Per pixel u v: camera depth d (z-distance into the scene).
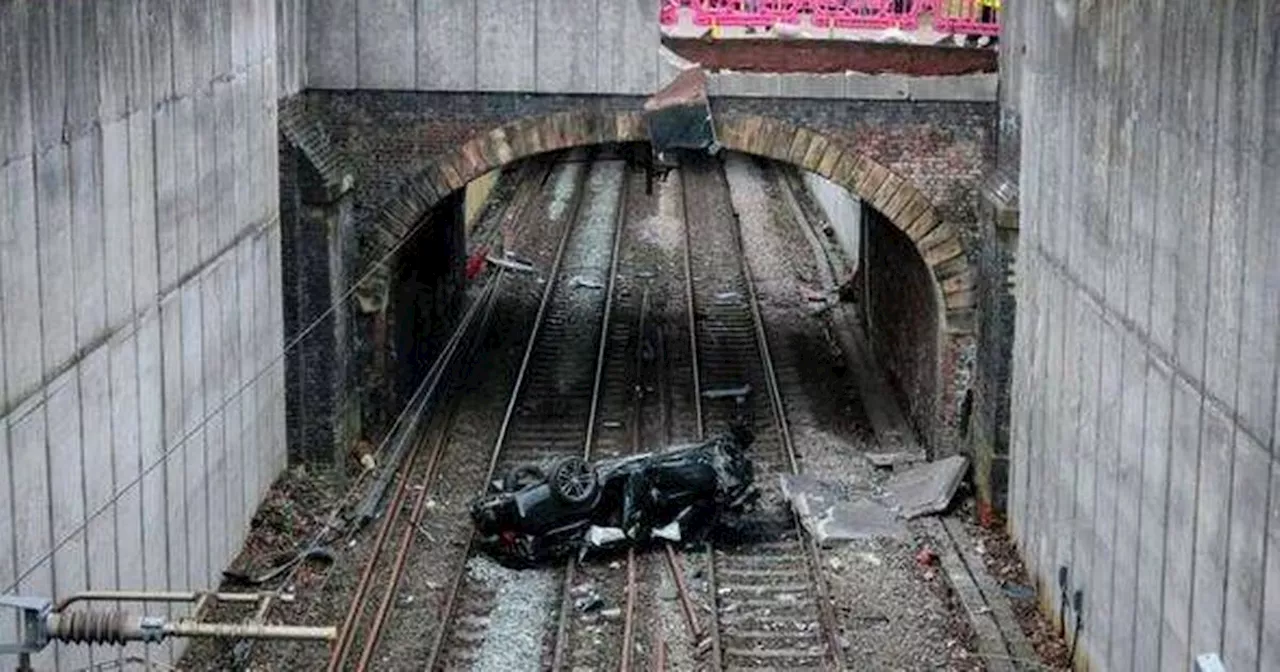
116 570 14.27
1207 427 12.41
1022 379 18.98
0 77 11.75
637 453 22.09
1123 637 14.59
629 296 30.72
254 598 10.83
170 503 15.82
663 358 27.03
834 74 21.42
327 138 21.75
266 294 19.75
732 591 18.22
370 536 19.41
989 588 18.06
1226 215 12.03
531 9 21.41
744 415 24.45
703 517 19.55
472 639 16.89
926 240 21.62
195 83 16.55
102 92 13.85
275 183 20.11
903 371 24.72
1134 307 14.30
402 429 23.11
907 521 20.28
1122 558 14.63
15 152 12.05
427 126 21.78
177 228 15.97
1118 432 14.78
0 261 11.77
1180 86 13.08
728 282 31.89
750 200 38.94
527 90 21.59
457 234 28.34
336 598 17.61
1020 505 19.03
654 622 17.36
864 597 18.03
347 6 21.52
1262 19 11.30
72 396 13.23
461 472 21.88
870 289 28.20
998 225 19.67
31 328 12.38
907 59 21.53
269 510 19.61
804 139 21.58
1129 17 14.48
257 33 19.11
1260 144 11.34
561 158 41.62
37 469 12.51
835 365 26.91
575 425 23.86
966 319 21.61
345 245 21.52
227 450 17.95
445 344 27.06
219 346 17.56
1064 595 16.59
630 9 21.31
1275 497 11.07
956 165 21.48
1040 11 18.14
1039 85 18.20
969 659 16.50
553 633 17.12
